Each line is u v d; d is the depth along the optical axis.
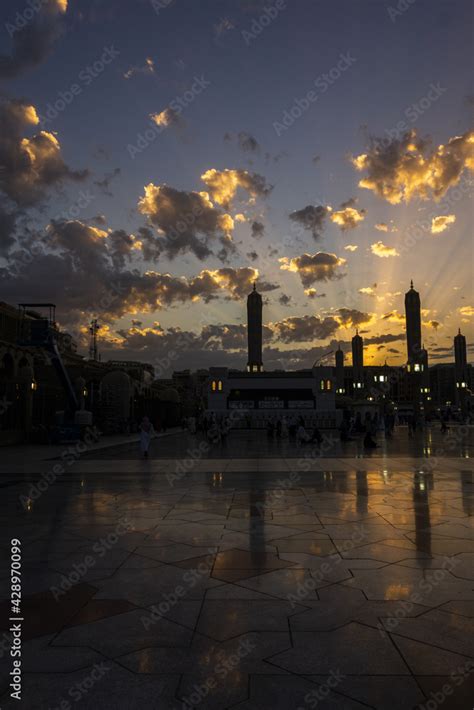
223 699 3.11
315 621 4.25
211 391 68.50
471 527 7.75
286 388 68.50
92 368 51.56
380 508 9.36
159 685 3.28
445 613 4.41
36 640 3.93
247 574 5.52
